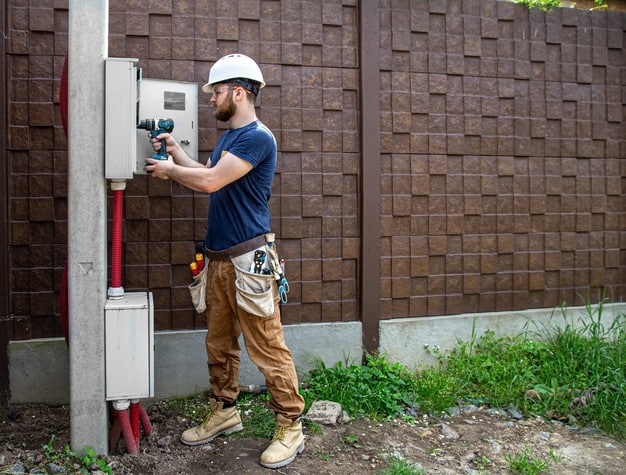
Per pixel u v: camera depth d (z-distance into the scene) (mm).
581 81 4250
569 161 4246
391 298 3859
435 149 3920
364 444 2980
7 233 3223
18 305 3266
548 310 4184
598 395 3436
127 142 2633
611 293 4367
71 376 2650
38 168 3268
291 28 3623
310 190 3676
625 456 2992
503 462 2881
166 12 3406
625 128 4387
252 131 2674
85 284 2639
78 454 2658
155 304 3445
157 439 2961
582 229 4285
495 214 4074
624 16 4352
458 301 4000
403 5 3834
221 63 2754
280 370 2730
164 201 3430
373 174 3744
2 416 3135
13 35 3221
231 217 2730
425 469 2777
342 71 3713
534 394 3562
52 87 3268
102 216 2645
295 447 2789
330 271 3725
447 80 3939
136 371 2688
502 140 4070
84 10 2600
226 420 2984
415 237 3896
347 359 3715
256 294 2623
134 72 2658
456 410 3459
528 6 4098
